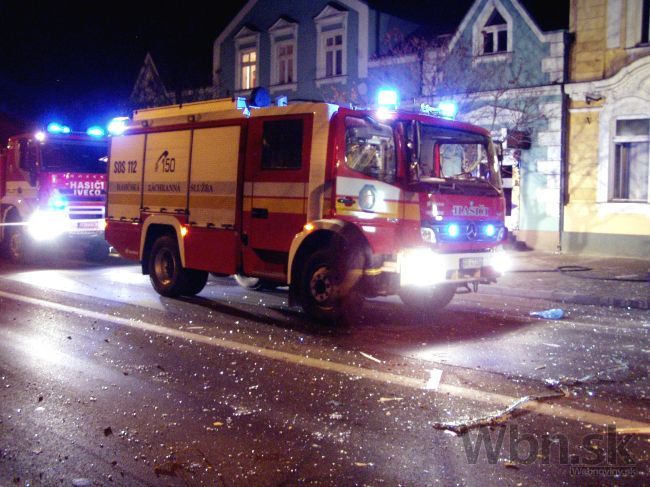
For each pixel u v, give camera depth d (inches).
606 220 700.0
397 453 195.3
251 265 395.9
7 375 267.9
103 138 652.7
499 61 750.5
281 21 986.7
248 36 1037.2
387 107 385.7
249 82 1053.2
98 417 223.1
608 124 694.5
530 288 493.4
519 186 748.0
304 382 261.6
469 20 769.6
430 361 293.0
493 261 383.9
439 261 355.6
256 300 446.6
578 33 709.9
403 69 842.8
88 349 308.5
